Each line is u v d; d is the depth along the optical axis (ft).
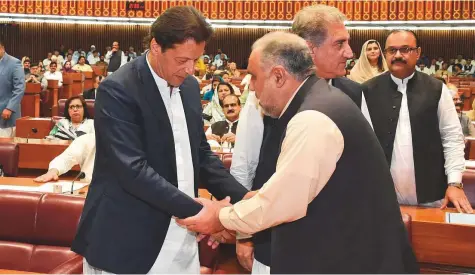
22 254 9.54
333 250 5.74
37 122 21.86
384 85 9.94
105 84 6.45
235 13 67.15
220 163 7.66
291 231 5.89
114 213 6.49
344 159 5.75
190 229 6.44
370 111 9.93
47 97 37.73
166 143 6.57
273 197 5.66
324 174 5.66
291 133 5.73
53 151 17.38
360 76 15.14
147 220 6.54
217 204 6.57
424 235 9.01
